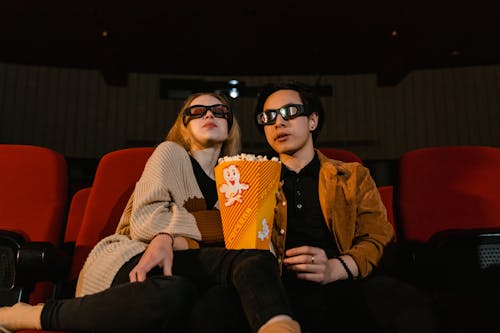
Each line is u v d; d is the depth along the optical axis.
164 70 5.68
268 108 1.26
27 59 5.34
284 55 5.34
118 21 4.56
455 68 5.66
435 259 0.99
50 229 1.26
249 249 0.84
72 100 5.56
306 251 0.93
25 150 1.35
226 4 4.32
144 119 5.67
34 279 1.00
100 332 0.80
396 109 5.70
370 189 1.17
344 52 5.25
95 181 1.37
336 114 5.76
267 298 0.72
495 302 0.98
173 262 0.90
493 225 1.25
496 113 5.46
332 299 0.93
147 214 1.01
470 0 4.16
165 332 0.79
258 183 0.86
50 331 0.85
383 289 0.86
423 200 1.30
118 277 0.91
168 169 1.10
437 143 5.55
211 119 1.28
